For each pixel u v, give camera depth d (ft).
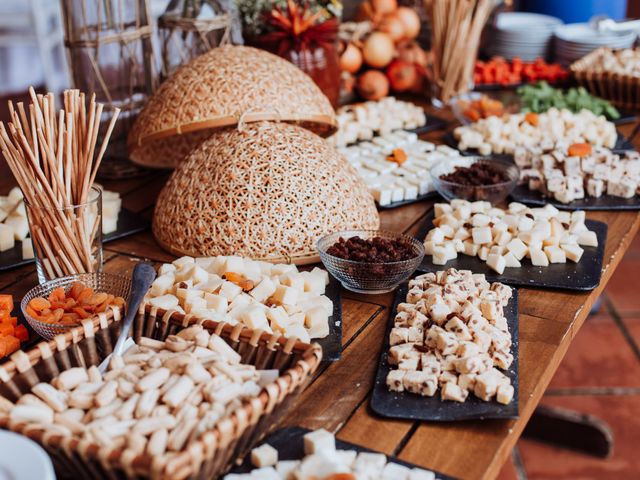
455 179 5.17
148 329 3.22
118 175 5.72
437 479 2.72
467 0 7.12
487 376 3.15
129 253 4.61
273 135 4.48
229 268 3.93
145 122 4.95
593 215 5.11
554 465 7.50
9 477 2.31
